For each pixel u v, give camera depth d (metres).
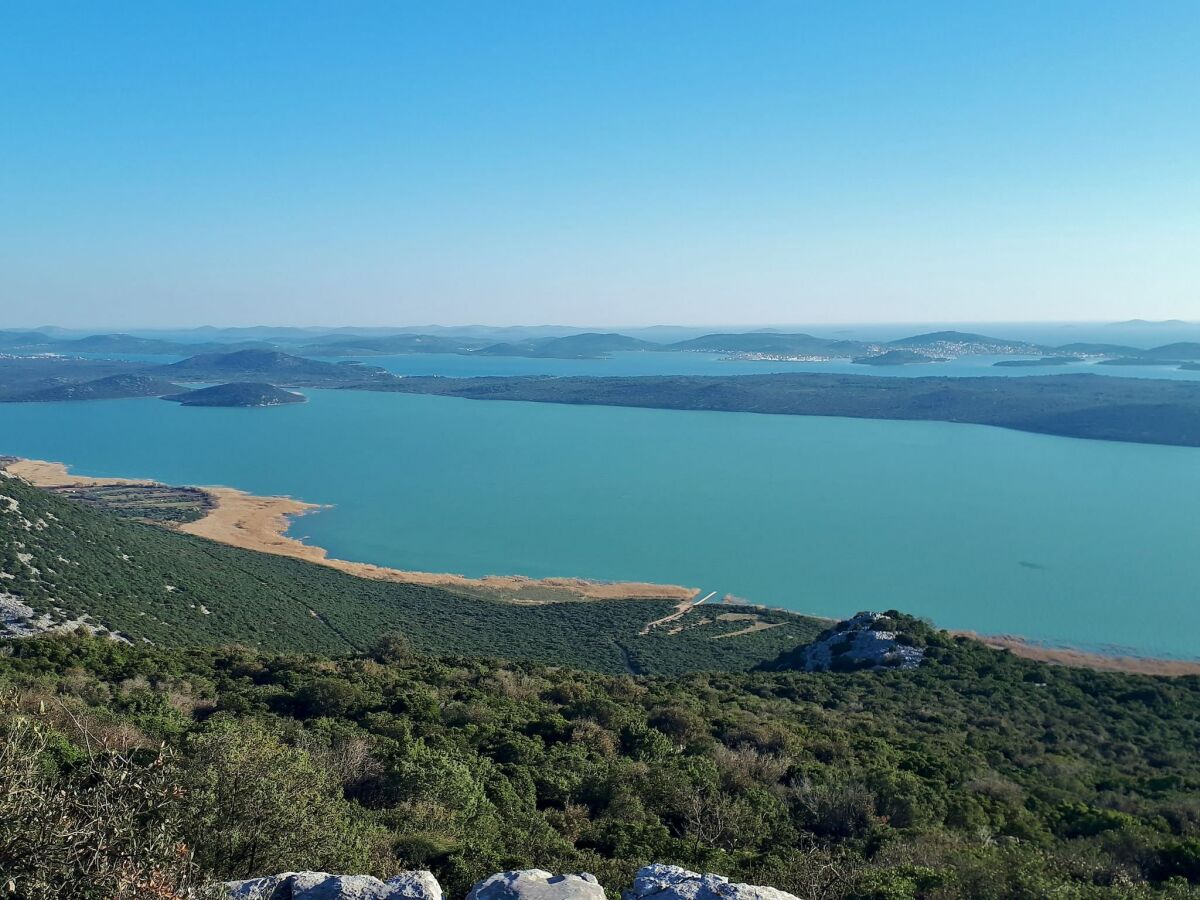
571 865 19.31
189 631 72.81
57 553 80.06
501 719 39.94
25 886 8.51
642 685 56.41
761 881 19.08
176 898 9.20
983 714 55.88
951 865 19.48
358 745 28.84
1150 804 33.44
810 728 44.41
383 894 11.77
